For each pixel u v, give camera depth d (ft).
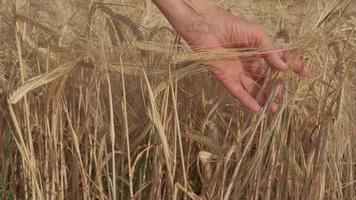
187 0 2.91
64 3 3.53
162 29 3.22
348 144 3.27
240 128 3.20
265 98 2.96
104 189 3.38
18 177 3.47
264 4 4.75
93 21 3.19
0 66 3.43
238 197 2.99
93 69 3.06
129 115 3.34
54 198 3.24
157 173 3.11
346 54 3.11
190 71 2.88
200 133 3.32
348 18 3.12
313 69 3.14
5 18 3.41
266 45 2.94
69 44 3.21
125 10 3.82
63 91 3.14
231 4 4.74
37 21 3.35
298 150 3.17
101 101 3.35
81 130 3.25
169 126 3.11
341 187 3.14
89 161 3.35
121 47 2.97
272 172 3.04
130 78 3.34
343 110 3.10
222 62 2.86
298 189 3.13
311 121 3.11
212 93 3.44
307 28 3.10
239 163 2.94
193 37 2.95
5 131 3.43
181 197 3.34
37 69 3.31
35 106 3.25
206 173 3.13
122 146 3.18
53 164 3.20
